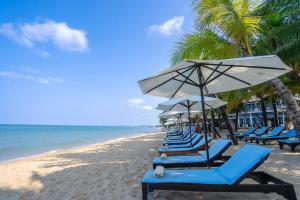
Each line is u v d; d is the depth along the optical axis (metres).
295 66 9.50
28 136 38.81
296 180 4.08
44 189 4.73
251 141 10.66
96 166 7.01
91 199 3.86
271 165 5.35
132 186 4.45
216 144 4.67
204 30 7.87
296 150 7.38
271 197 3.29
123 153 10.06
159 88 4.07
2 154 14.74
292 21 7.87
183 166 4.11
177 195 3.54
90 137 35.12
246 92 12.84
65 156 10.17
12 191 4.75
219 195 3.46
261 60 3.02
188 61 3.03
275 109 18.16
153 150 10.56
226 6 6.91
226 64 3.28
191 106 8.12
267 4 7.38
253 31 7.10
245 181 4.10
